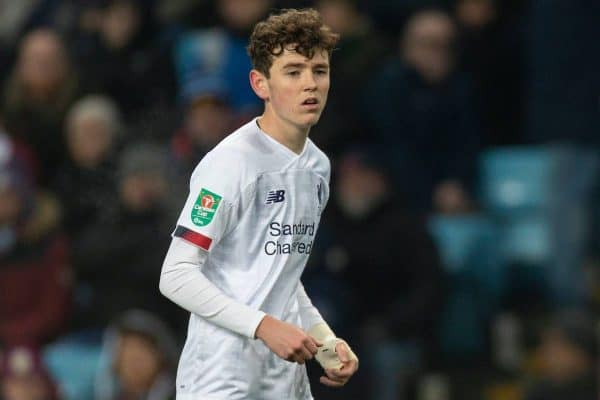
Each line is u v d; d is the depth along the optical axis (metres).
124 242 31.44
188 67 32.97
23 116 35.34
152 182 31.67
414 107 33.19
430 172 33.34
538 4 33.78
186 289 15.60
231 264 16.11
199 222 15.70
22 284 32.06
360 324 30.20
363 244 30.31
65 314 32.16
